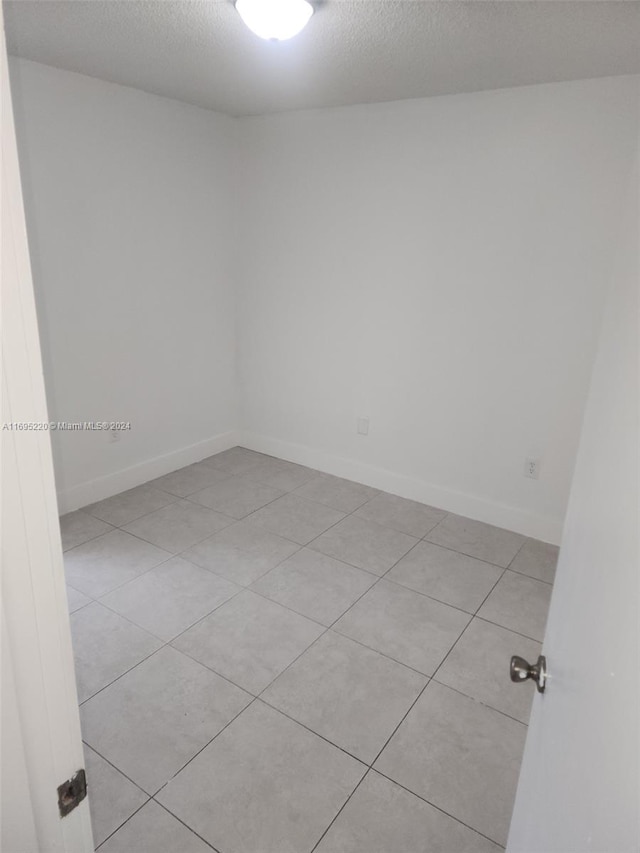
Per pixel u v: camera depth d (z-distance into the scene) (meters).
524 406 2.94
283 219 3.51
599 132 2.46
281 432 3.98
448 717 1.86
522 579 2.65
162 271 3.35
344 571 2.67
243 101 3.08
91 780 1.60
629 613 0.53
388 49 2.13
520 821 1.02
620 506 0.65
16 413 0.51
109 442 3.29
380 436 3.50
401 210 3.05
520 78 2.44
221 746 1.72
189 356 3.67
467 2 1.68
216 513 3.20
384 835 1.48
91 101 2.75
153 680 1.97
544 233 2.68
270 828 1.49
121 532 2.95
